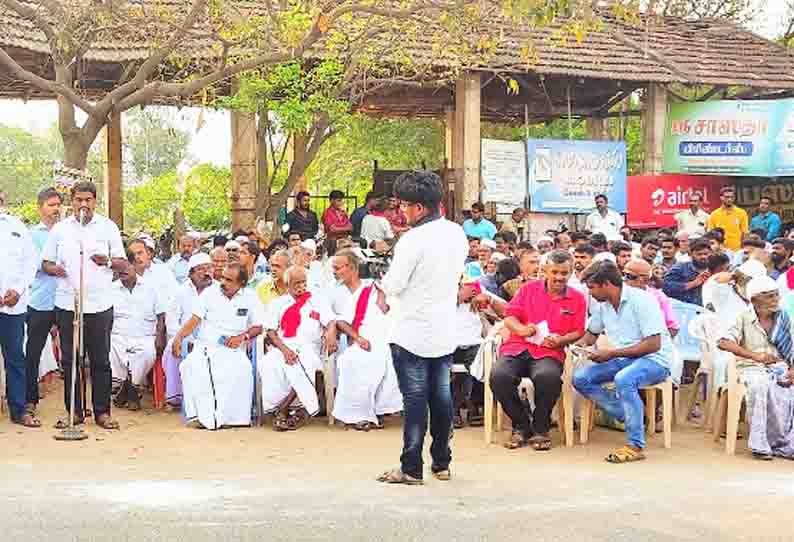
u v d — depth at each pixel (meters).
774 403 9.38
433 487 7.37
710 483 8.02
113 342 11.44
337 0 11.61
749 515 6.63
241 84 15.92
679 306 11.77
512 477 8.03
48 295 10.66
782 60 22.56
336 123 18.42
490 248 12.54
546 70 19.30
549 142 19.92
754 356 9.55
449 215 19.27
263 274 12.72
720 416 10.02
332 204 18.86
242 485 7.41
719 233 14.12
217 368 10.70
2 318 10.31
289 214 18.72
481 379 10.25
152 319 11.65
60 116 12.59
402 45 15.90
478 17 11.77
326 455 9.21
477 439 10.14
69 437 9.76
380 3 12.14
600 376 9.62
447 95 22.03
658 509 6.74
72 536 5.74
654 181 21.02
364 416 10.58
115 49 16.28
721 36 23.05
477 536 5.94
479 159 19.16
